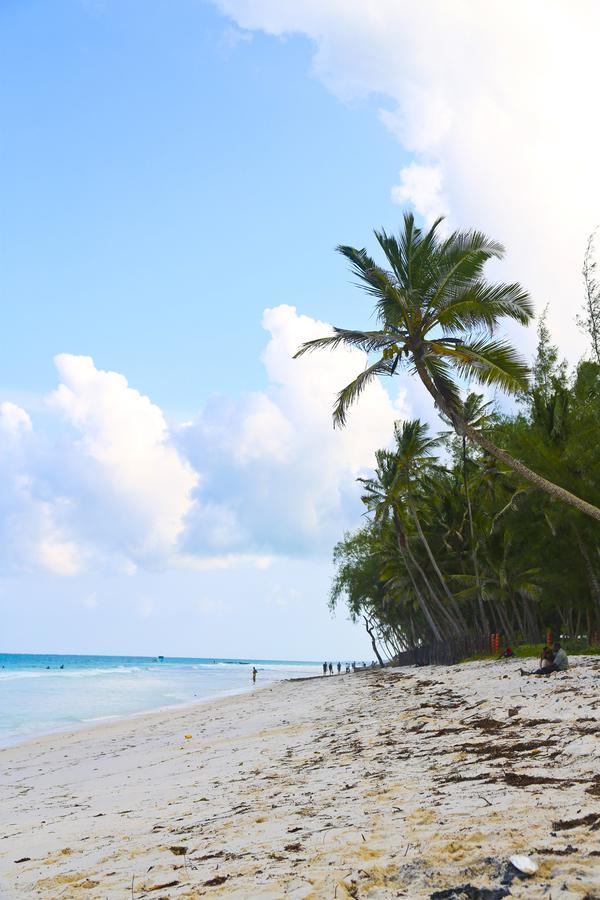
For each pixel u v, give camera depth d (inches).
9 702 1850.4
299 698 1334.9
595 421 1134.4
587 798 232.7
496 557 1608.0
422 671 1475.1
